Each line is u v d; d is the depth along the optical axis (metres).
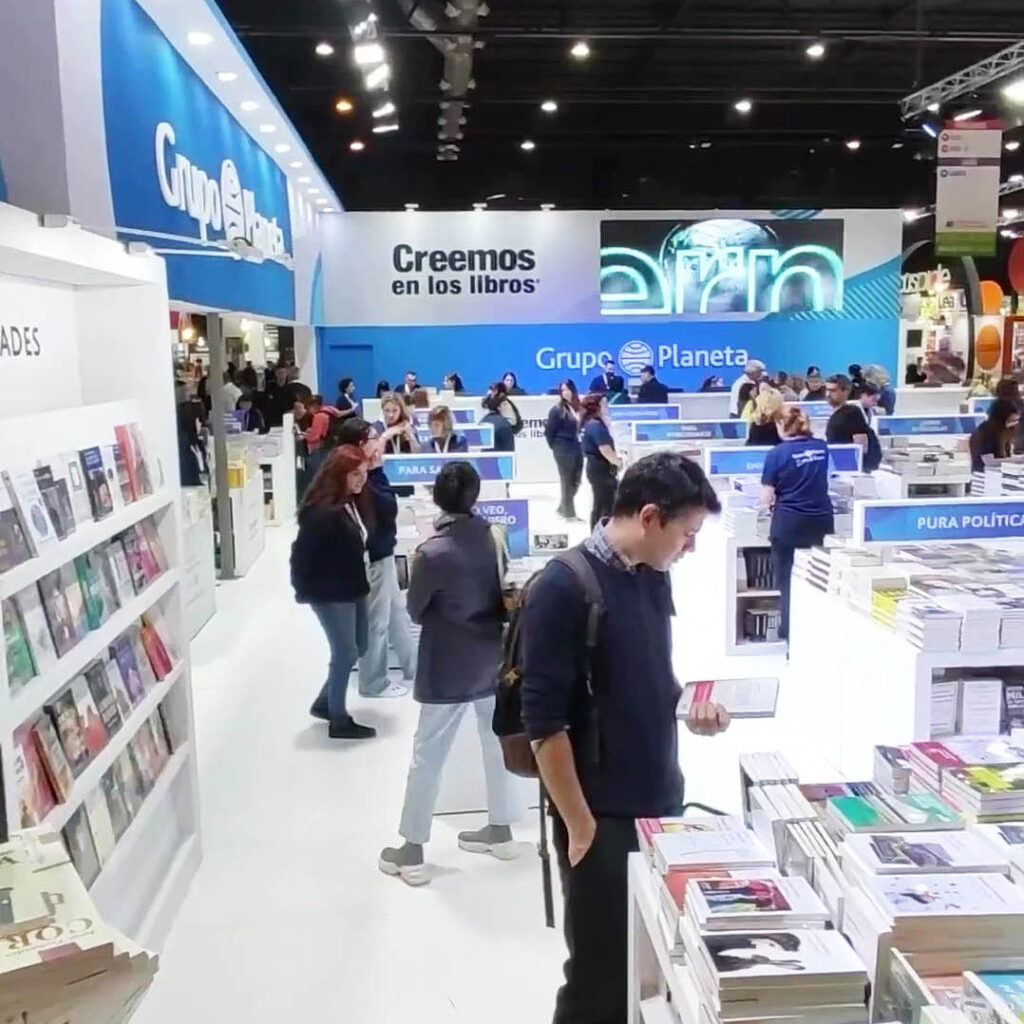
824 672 4.47
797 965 1.47
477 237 15.36
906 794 2.07
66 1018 1.16
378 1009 2.87
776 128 17.28
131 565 3.23
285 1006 2.88
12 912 1.25
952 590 3.90
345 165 19.64
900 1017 1.51
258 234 8.71
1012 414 7.65
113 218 4.50
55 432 2.76
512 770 2.32
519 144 18.20
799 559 4.80
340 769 4.52
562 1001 2.24
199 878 3.60
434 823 4.01
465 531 3.49
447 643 3.47
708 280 15.72
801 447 5.70
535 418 14.27
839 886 1.72
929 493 8.18
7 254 2.49
